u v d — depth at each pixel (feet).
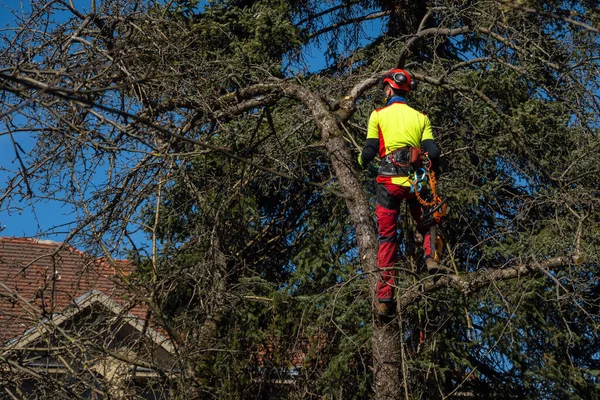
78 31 27.17
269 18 42.63
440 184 37.65
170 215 34.42
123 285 29.50
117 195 30.04
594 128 36.06
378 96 37.58
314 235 39.09
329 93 36.65
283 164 32.73
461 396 37.86
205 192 33.14
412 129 23.81
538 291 35.35
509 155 38.93
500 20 33.99
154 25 30.73
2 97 24.40
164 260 34.19
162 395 29.19
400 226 36.55
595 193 34.63
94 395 27.73
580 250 24.31
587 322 35.53
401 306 23.44
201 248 35.42
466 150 39.34
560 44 34.68
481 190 38.22
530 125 38.19
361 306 33.81
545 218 34.45
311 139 36.99
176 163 31.63
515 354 36.27
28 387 30.58
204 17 41.34
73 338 25.80
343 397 34.45
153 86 29.76
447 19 35.83
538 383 36.29
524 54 34.81
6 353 26.50
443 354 34.73
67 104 27.25
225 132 33.24
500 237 36.22
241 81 34.42
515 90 39.37
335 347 35.27
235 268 36.22
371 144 24.08
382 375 23.16
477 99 38.63
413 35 35.45
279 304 36.60
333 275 38.58
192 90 30.55
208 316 31.68
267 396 36.35
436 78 36.76
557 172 34.09
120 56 26.35
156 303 30.55
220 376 33.14
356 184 24.93
